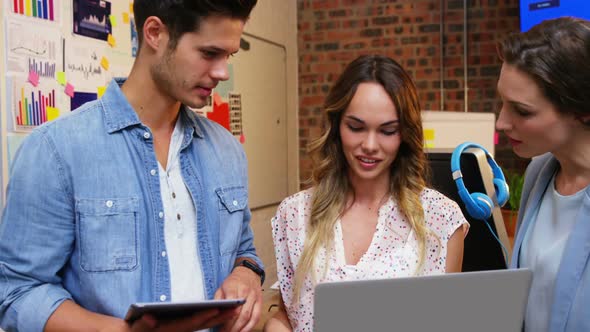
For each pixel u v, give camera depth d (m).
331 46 5.17
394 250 1.47
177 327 1.10
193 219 1.39
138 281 1.29
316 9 5.20
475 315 1.06
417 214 1.47
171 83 1.28
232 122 4.19
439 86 4.90
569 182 1.24
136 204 1.31
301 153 5.32
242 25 1.28
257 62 4.57
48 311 1.20
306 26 5.24
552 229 1.25
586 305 1.13
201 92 1.29
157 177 1.35
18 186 1.23
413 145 1.47
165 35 1.25
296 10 5.26
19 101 2.24
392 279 1.01
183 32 1.23
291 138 5.21
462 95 4.84
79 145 1.27
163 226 1.34
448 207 1.48
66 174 1.25
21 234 1.23
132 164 1.33
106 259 1.27
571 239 1.17
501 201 1.61
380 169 1.45
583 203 1.17
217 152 1.49
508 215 3.65
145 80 1.33
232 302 1.05
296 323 1.48
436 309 1.04
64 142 1.26
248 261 1.50
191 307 1.03
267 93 4.74
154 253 1.32
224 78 1.28
